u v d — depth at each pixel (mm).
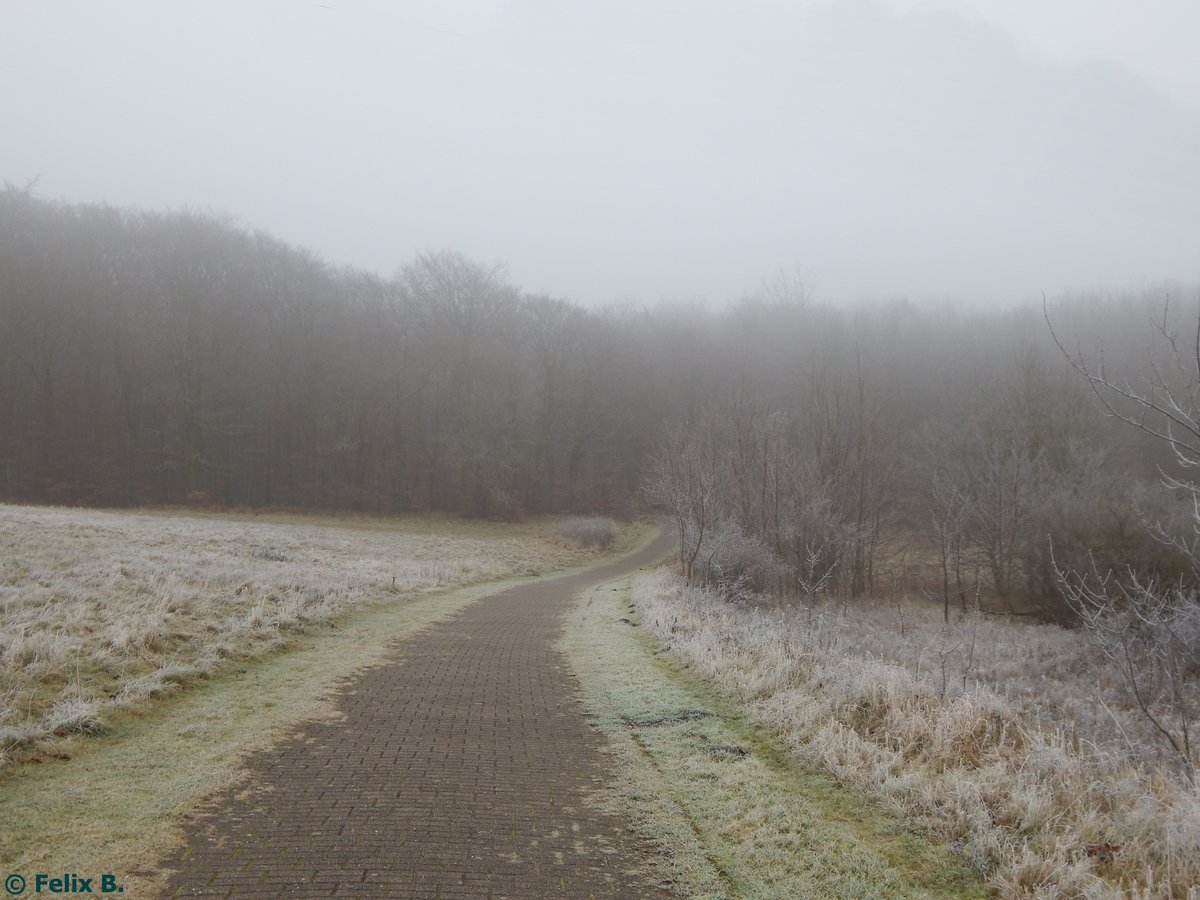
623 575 33844
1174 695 9312
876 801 5277
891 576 31391
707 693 8359
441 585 21047
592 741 6672
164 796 5016
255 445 52562
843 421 31281
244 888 3861
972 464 31547
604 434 67062
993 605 27234
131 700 7027
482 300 62281
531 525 55781
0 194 46594
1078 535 21297
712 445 27109
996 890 4102
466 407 56438
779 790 5480
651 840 4648
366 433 55188
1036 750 5949
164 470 49219
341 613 13578
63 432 48188
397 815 4879
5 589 10664
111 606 10484
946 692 7793
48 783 5148
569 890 3990
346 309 58656
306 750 6137
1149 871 3904
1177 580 18156
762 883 4141
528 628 13656
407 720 7156
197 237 50500
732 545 21047
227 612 11648
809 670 8648
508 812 5008
